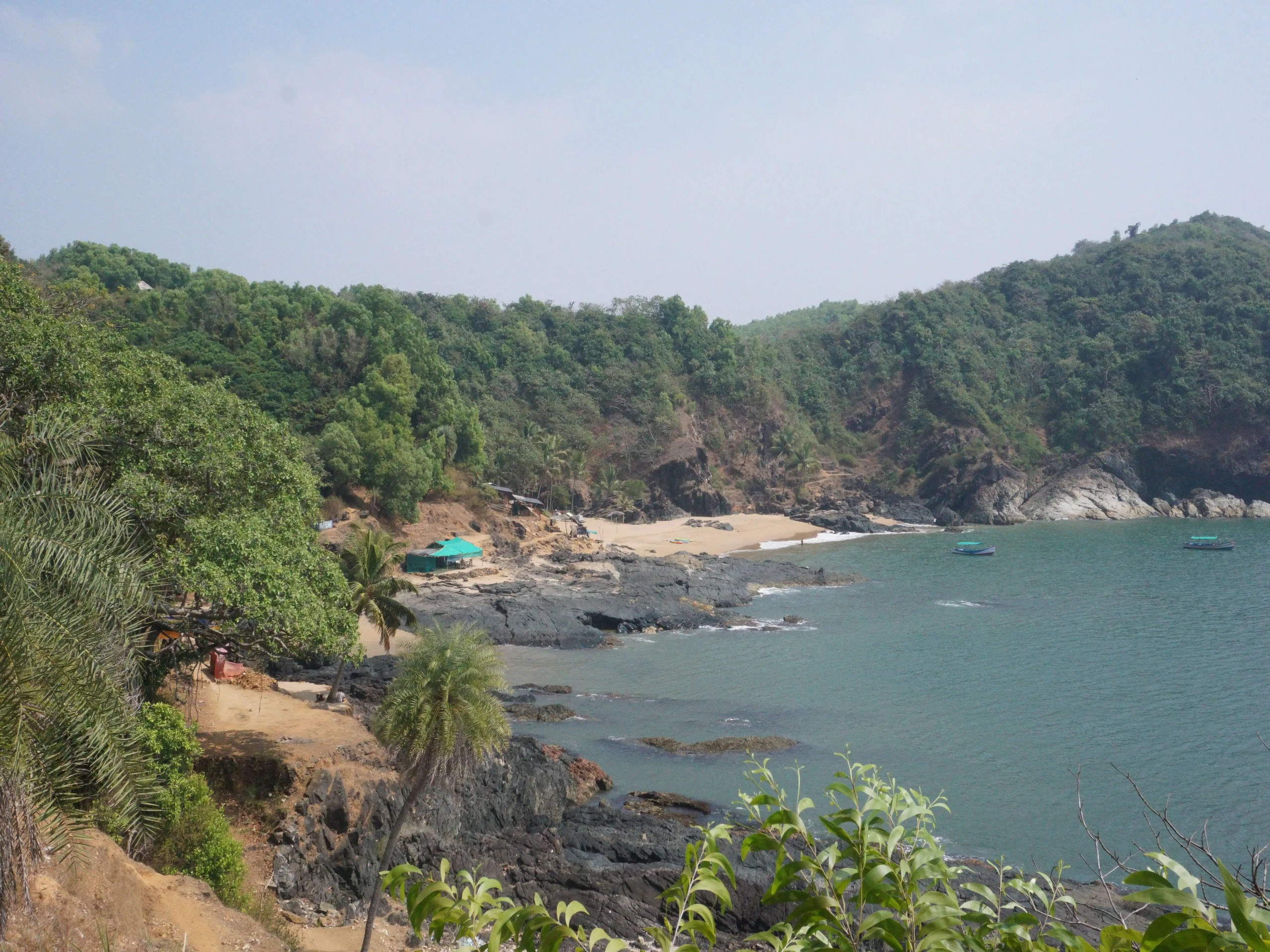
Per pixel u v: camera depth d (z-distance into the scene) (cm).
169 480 3453
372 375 12231
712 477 18550
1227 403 18438
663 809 4619
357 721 4397
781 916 3328
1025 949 502
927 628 8631
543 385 18038
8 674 1152
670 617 8931
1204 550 13325
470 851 3778
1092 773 4916
